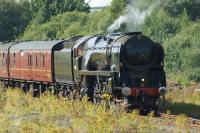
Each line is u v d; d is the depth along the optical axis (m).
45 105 62.81
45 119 54.28
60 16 189.50
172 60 117.12
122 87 59.75
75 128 48.41
